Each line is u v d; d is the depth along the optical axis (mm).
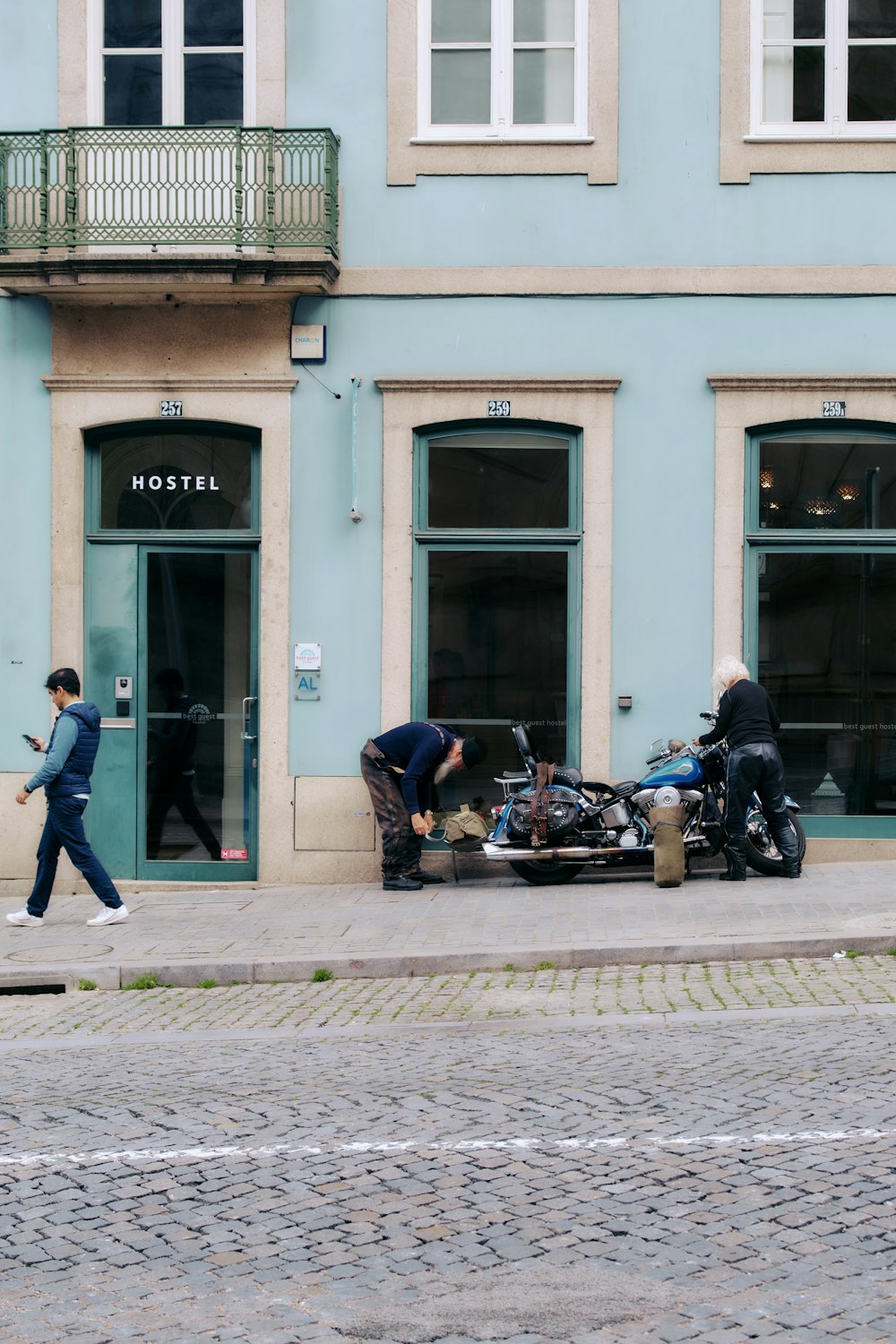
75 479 12555
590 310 12352
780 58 12398
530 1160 5473
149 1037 7996
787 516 12398
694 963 9203
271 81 12461
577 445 12422
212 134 12094
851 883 11062
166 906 11641
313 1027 8062
